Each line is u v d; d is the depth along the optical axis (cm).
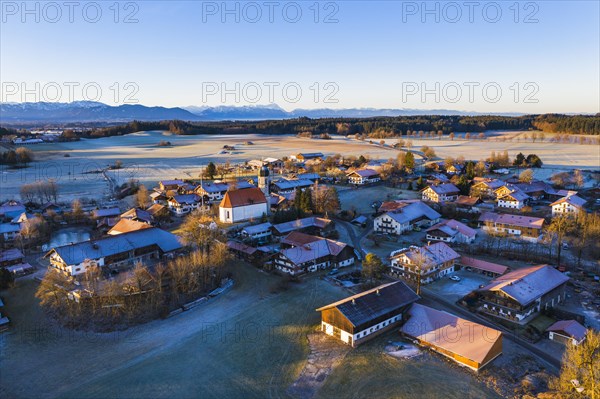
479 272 9412
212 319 7450
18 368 6094
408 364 6094
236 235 11631
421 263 8456
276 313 7631
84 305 7556
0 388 5659
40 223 12006
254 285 8800
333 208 13862
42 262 10131
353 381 5725
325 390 5566
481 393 5450
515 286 7525
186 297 8125
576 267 9412
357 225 13112
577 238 10606
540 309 7681
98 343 6712
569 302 8069
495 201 15112
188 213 14412
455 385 5609
